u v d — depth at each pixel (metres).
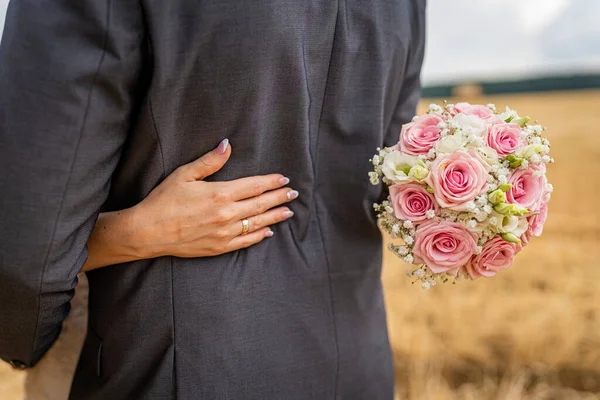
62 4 0.93
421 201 1.10
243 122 1.05
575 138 10.12
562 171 7.39
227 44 0.98
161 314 1.08
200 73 0.99
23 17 0.93
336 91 1.14
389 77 1.20
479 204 1.05
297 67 1.05
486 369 2.87
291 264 1.16
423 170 1.06
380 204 1.23
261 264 1.13
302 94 1.08
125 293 1.10
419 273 1.14
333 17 1.10
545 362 2.86
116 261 1.09
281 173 1.14
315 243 1.19
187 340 1.07
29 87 0.92
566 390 2.65
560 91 21.98
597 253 4.36
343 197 1.20
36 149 0.92
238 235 1.10
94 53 0.93
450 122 1.10
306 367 1.15
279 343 1.12
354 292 1.23
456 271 1.10
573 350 2.85
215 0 0.97
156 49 0.95
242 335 1.09
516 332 2.93
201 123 1.03
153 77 0.96
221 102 1.01
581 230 5.17
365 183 1.19
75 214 0.97
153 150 1.04
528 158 1.08
